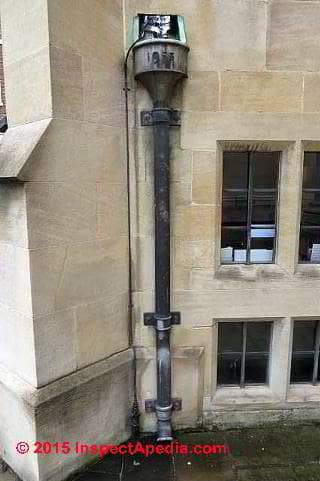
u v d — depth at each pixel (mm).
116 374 2588
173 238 2621
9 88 2236
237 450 2652
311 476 2418
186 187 2564
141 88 2424
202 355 2795
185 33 2365
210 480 2393
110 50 2295
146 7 2338
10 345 2312
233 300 2740
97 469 2471
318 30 2449
